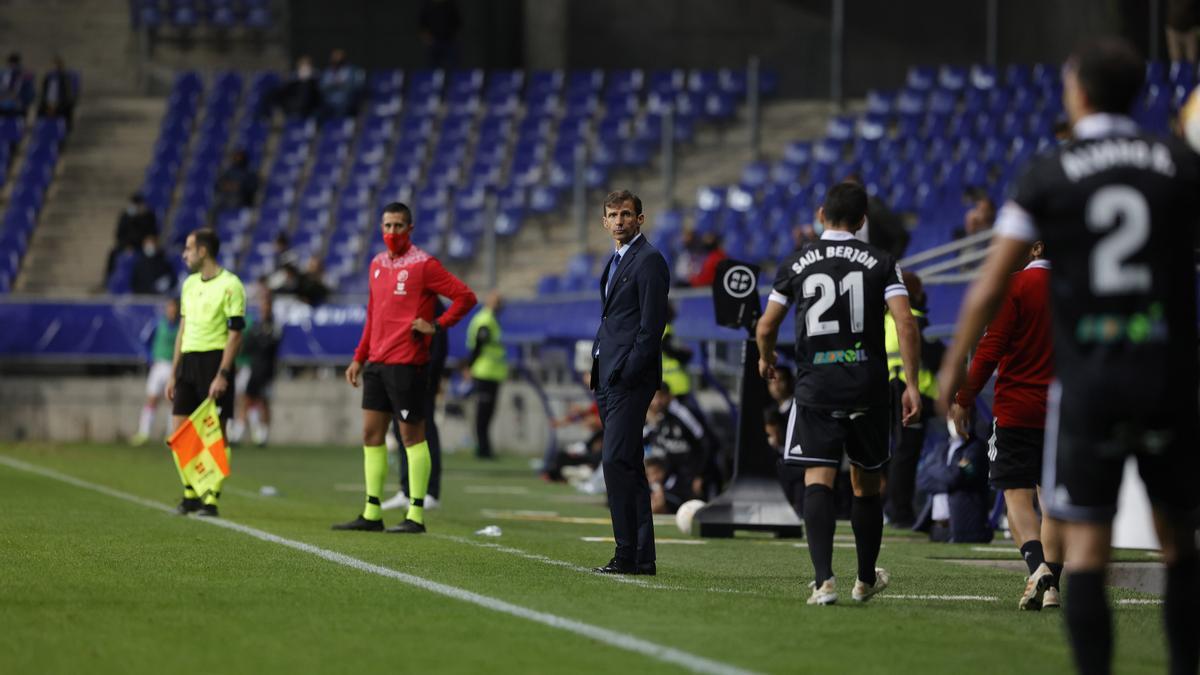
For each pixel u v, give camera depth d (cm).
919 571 3488
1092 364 1797
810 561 3644
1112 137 1822
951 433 4281
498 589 2898
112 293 10119
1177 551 1867
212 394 4494
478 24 12725
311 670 2067
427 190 10888
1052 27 10394
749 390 4341
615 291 3259
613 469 3250
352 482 6334
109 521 4222
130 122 12031
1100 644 1825
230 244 10706
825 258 2684
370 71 12875
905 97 10662
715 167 10850
